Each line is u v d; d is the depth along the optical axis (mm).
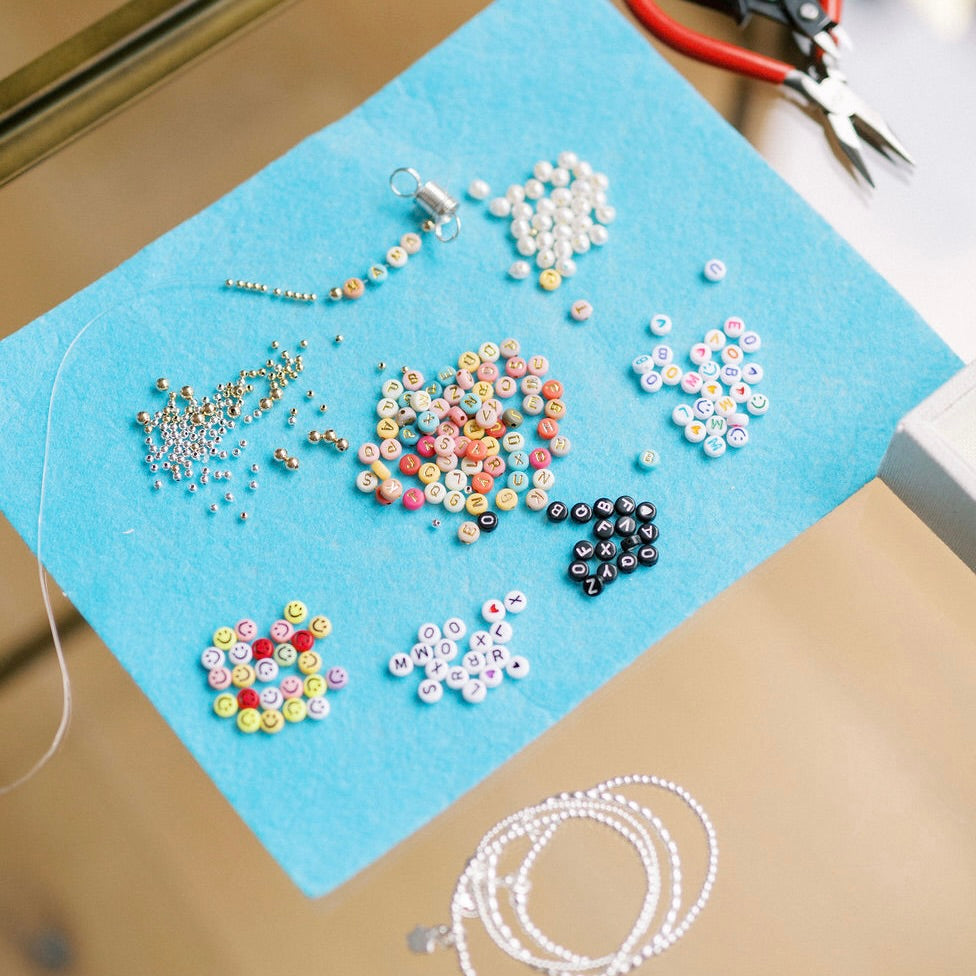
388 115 496
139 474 457
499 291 479
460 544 451
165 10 485
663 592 447
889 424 463
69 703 436
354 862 420
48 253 478
